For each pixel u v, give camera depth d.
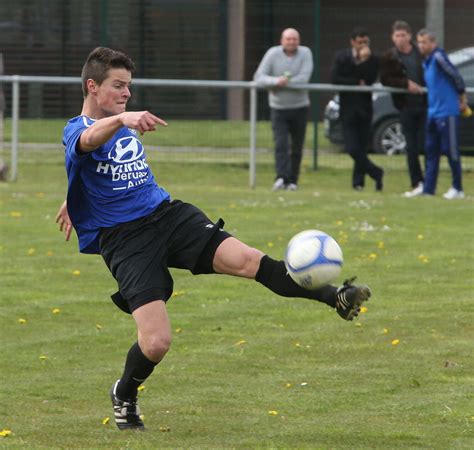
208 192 50.44
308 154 61.44
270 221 41.75
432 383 22.45
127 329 27.08
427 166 50.66
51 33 69.06
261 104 63.34
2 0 69.06
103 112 18.75
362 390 22.00
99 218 18.78
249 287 31.61
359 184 53.28
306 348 25.34
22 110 60.94
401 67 51.62
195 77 66.94
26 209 44.25
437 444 18.44
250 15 66.12
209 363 24.14
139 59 67.06
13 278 32.25
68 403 21.27
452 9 65.12
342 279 32.19
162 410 20.75
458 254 35.94
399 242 37.94
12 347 25.34
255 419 20.11
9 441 18.64
